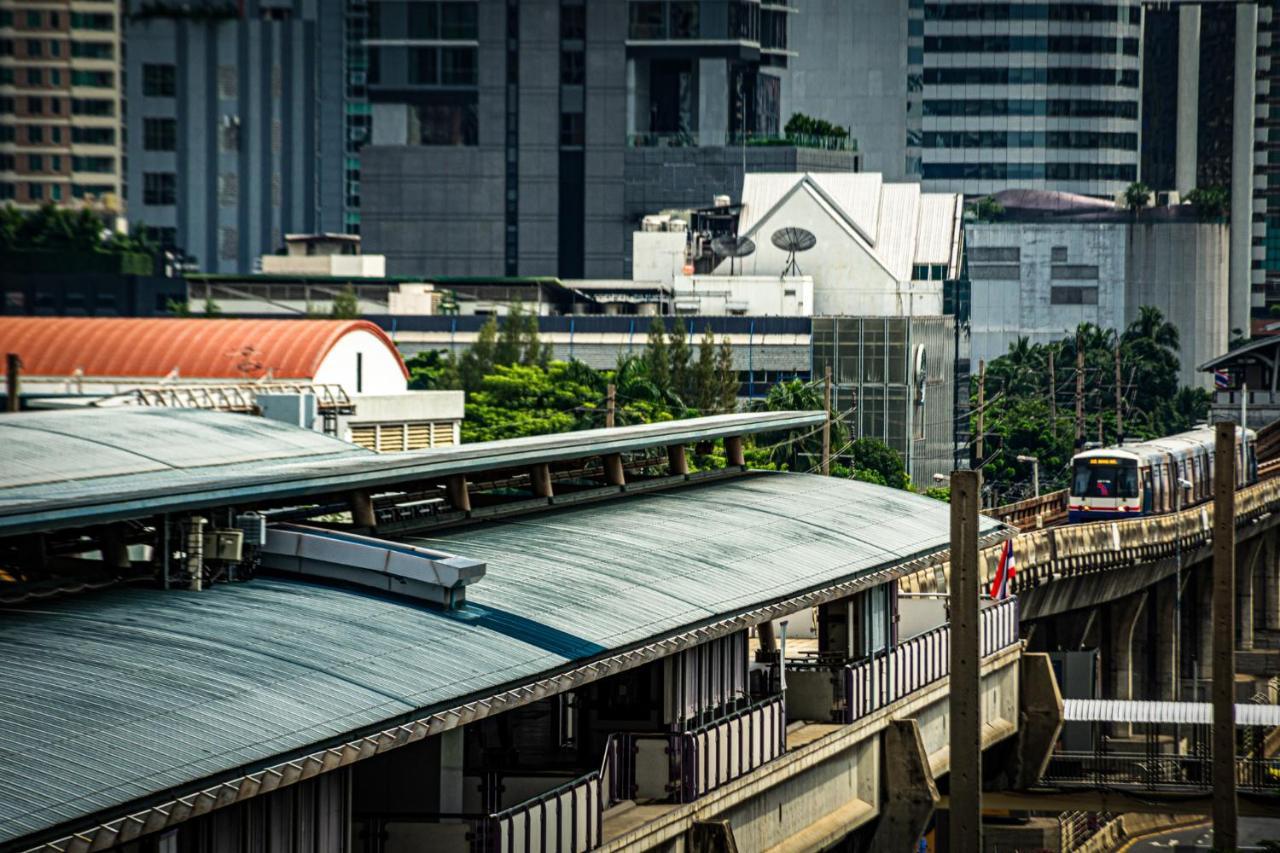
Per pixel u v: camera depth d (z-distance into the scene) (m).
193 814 43.78
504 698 55.91
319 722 49.06
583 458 95.25
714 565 78.62
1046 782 117.19
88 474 81.12
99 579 59.09
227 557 59.62
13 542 59.41
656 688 72.81
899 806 93.31
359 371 188.12
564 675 59.69
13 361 135.62
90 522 54.91
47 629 52.16
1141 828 163.25
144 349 183.38
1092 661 145.88
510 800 66.25
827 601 83.38
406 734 51.22
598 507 88.06
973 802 69.75
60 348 184.12
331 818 54.59
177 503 58.31
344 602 59.91
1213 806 98.12
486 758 72.81
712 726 74.69
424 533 74.62
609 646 63.03
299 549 62.62
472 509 80.06
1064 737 139.88
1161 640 193.12
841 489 104.94
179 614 55.53
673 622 68.31
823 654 91.75
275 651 53.41
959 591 69.88
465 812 65.56
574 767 70.56
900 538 94.75
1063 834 135.25
